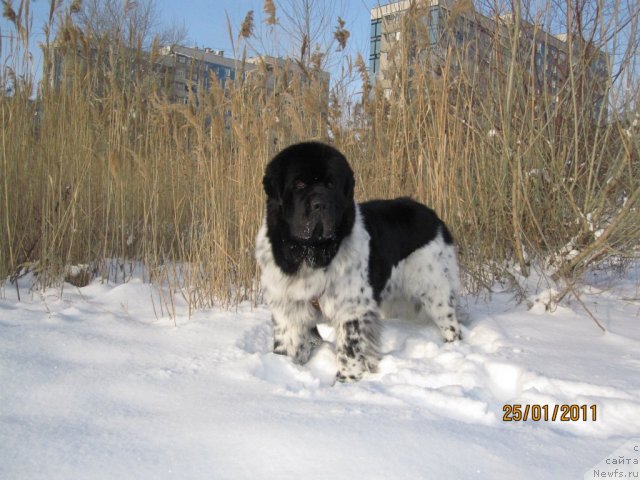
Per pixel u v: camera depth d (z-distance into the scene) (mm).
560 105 3295
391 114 3420
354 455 1287
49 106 3322
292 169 2041
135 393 1709
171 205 3688
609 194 3367
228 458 1283
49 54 3305
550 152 3549
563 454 1327
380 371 2115
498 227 3512
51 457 1295
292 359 2201
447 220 3303
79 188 3314
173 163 3641
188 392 1727
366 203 2566
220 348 2209
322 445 1330
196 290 2990
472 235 3521
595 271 3883
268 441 1353
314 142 2119
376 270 2264
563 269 3229
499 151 3523
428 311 2559
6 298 2850
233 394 1717
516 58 3480
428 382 1884
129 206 3670
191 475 1216
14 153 3205
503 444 1369
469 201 3428
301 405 1611
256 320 2689
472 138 3443
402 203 2625
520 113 3490
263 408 1581
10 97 3219
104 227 3623
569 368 1954
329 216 1973
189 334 2391
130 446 1347
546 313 2836
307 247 2072
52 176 3221
